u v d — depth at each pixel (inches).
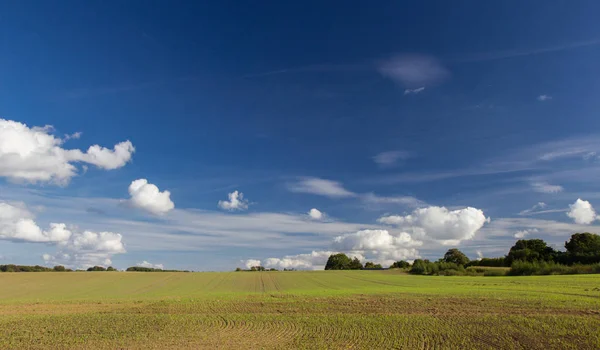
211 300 1433.3
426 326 810.2
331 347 672.4
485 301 1159.0
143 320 979.9
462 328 776.9
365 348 659.4
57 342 749.9
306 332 799.1
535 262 3260.3
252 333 805.9
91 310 1205.7
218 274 3464.6
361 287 2103.8
